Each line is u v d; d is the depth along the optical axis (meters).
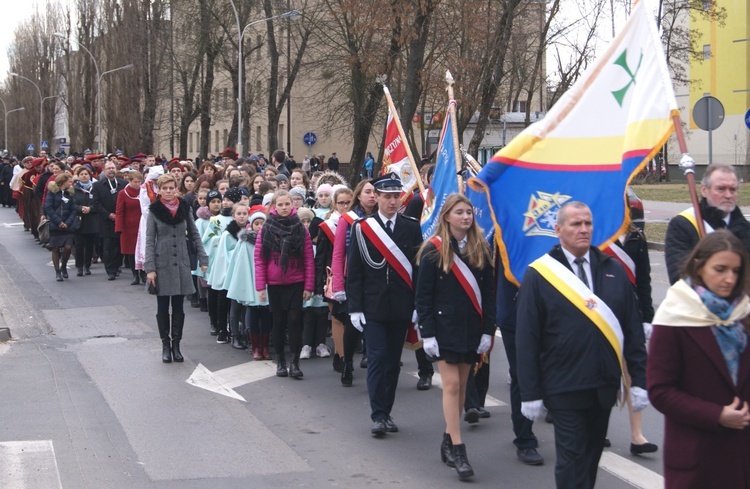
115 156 23.72
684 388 3.91
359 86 27.12
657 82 5.52
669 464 3.96
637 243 6.62
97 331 11.52
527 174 5.75
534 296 4.81
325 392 8.52
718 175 5.98
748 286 3.85
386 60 22.97
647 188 38.12
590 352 4.67
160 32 42.56
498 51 23.11
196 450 6.69
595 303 4.70
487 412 7.57
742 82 48.06
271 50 36.97
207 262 9.96
